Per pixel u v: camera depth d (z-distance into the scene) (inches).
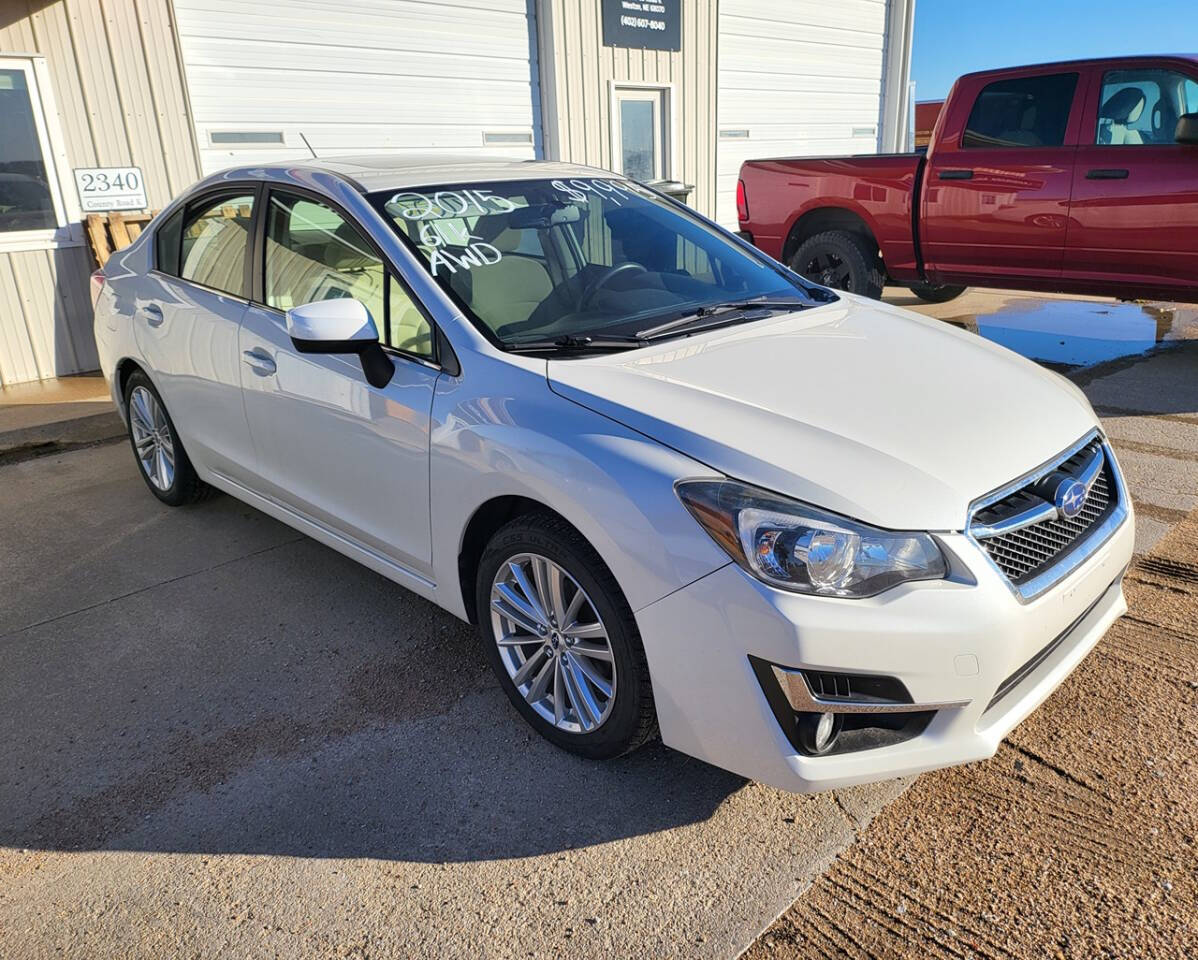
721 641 85.1
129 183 284.8
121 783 106.3
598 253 135.6
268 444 142.6
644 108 423.8
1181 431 207.0
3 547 171.9
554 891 88.5
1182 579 140.6
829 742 86.1
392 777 105.3
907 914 84.0
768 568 82.7
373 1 328.5
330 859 93.6
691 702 89.0
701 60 440.1
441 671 126.6
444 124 357.7
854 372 106.4
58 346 284.4
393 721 115.7
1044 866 88.5
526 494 98.9
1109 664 119.7
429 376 111.9
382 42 333.7
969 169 278.8
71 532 177.9
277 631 138.6
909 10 542.3
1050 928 81.7
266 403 138.7
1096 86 256.2
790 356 110.3
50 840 97.8
